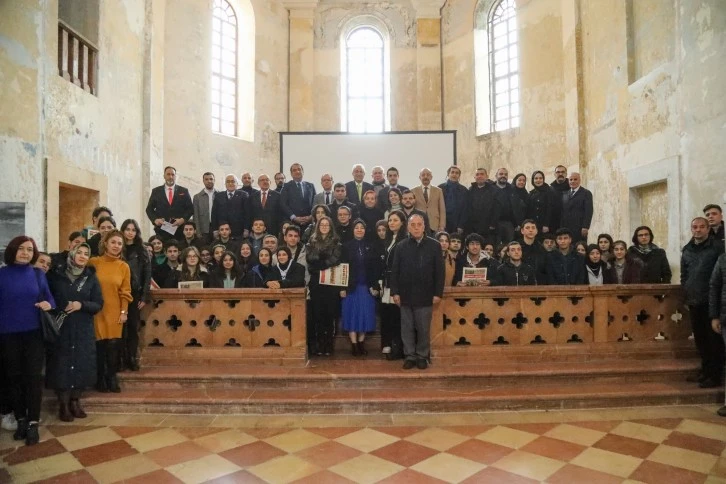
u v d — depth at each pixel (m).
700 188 6.98
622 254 6.48
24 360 4.39
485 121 14.12
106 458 3.99
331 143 12.68
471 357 5.67
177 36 11.45
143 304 5.54
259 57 13.89
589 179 10.54
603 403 5.08
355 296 6.04
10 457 4.02
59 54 7.28
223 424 4.70
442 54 15.10
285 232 6.19
